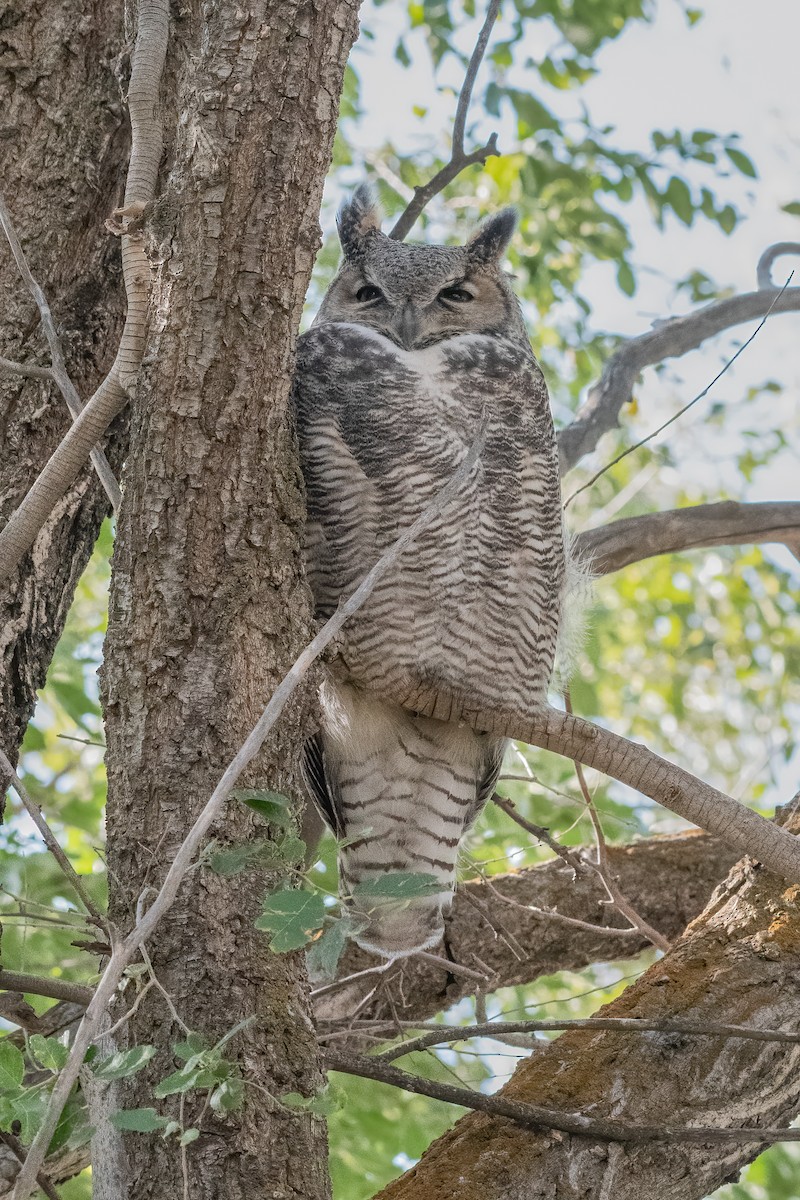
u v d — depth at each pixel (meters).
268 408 6.09
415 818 8.58
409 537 5.00
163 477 5.95
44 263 7.30
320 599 8.19
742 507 10.52
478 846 12.17
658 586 19.80
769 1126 6.53
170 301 6.02
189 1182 5.05
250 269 6.03
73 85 7.46
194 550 5.91
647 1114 6.26
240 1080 4.78
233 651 5.85
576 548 10.24
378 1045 9.50
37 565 7.19
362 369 8.21
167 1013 5.30
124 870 5.59
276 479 6.17
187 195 6.04
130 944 4.36
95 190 7.41
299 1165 5.16
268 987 5.44
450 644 8.17
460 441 8.23
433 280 9.48
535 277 14.78
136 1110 4.64
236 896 5.50
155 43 6.27
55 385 7.17
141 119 6.18
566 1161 5.99
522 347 9.45
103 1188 5.13
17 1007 6.06
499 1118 6.19
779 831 6.85
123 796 5.70
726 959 7.00
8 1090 4.67
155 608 5.85
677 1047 6.52
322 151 6.19
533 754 12.49
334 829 8.70
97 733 12.81
